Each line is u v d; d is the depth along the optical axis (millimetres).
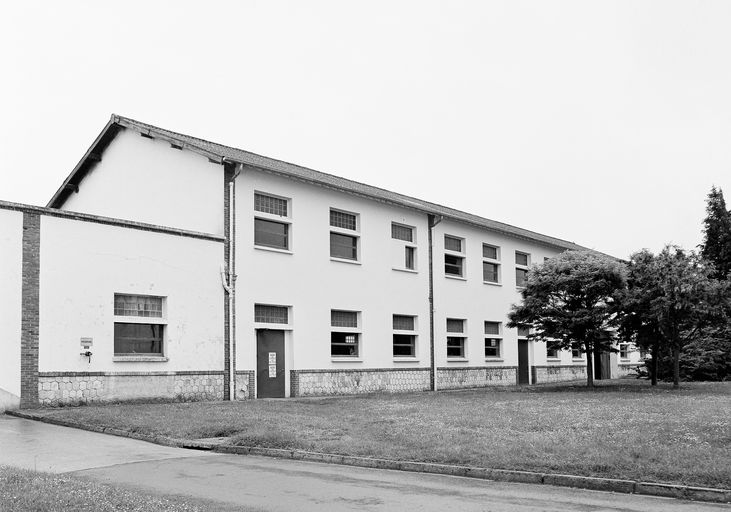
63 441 13812
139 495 8438
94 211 27578
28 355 18391
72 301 19328
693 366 35156
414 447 12227
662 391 25719
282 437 13367
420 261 31469
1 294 18094
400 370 29750
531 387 31516
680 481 9266
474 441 12555
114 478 10219
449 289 33000
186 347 21734
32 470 10219
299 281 25531
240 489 9414
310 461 12016
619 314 28375
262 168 23547
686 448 11203
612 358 45719
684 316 27297
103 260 20078
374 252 29078
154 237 21281
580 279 27672
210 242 22672
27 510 7234
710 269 27609
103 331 19891
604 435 12734
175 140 23953
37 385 18484
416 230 31500
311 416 16859
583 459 10516
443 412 17797
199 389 21938
